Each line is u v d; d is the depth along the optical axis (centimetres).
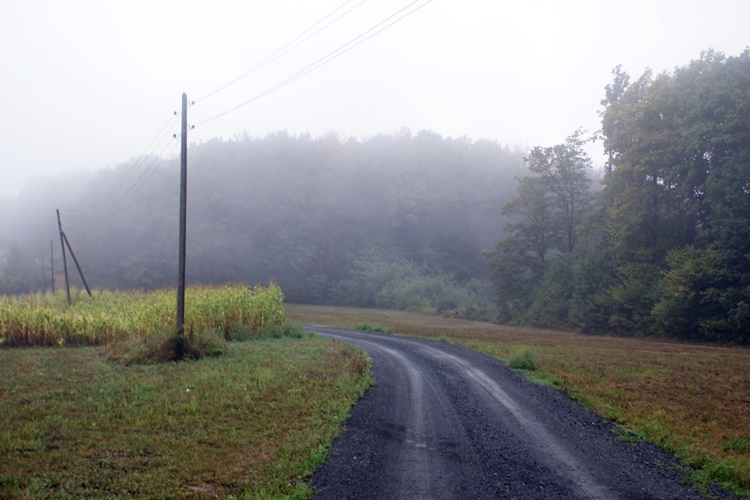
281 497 616
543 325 4503
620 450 864
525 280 5138
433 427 950
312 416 977
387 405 1097
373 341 2466
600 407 1132
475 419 1013
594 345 2622
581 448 865
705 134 3138
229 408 1016
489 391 1277
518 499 647
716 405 1194
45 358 1678
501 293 5250
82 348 1969
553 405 1152
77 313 2250
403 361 1739
